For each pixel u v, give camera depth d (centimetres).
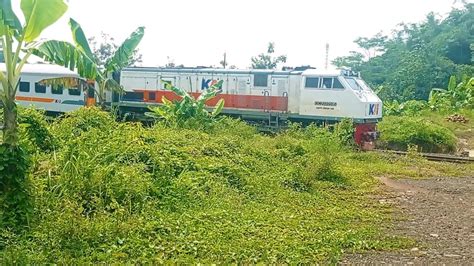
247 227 751
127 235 657
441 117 3089
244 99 2281
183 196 857
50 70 2530
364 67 6100
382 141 2166
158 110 1839
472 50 5400
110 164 866
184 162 1049
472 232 818
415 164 1625
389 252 695
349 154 1717
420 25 6359
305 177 1138
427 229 833
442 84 4803
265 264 602
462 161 1742
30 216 664
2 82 698
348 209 953
